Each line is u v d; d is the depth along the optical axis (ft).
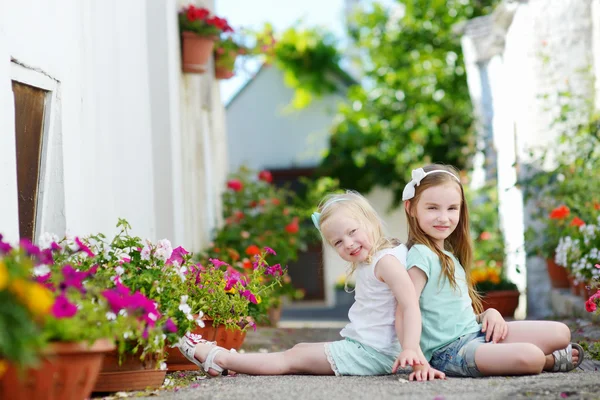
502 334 12.71
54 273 10.69
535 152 30.22
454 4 56.29
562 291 26.81
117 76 18.65
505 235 35.76
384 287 12.71
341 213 12.84
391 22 58.34
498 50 37.32
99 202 17.03
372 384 11.33
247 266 25.32
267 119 61.72
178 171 21.39
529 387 10.64
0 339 7.16
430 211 12.96
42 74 14.24
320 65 59.72
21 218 13.47
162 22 20.70
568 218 25.41
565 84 29.19
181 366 14.21
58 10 15.17
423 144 54.65
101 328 9.71
